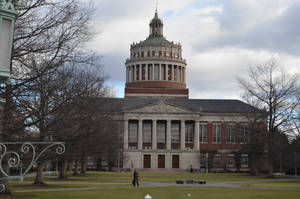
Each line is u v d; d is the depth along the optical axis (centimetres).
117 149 7388
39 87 2573
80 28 2452
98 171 11338
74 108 3481
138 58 15175
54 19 2334
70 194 3481
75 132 3606
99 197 3250
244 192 4084
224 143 12406
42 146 3012
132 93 14462
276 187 5028
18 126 2377
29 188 4106
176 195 3609
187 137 12631
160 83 14900
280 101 7612
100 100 5241
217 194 3784
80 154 4550
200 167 12075
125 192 3853
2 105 2178
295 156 8831
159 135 12594
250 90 7956
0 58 1061
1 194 2942
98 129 4181
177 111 12375
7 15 1072
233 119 12481
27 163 2934
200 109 12350
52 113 2995
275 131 7744
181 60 15375
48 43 2334
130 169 11388
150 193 3775
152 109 12338
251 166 9406
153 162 12031
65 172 6462
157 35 16338
